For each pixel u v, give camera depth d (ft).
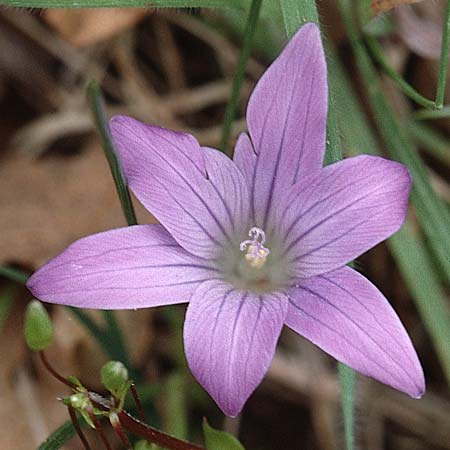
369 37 0.64
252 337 0.50
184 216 0.52
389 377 0.49
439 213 0.60
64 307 0.62
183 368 0.64
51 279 0.50
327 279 0.52
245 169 0.54
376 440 0.66
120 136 0.52
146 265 0.52
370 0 0.62
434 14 0.66
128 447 0.52
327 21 0.65
